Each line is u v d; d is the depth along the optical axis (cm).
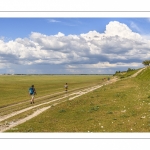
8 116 2770
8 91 6750
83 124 2044
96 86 7512
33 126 2103
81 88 7056
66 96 4738
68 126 2020
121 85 5903
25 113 2880
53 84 10362
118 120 2055
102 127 1858
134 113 2256
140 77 8581
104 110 2578
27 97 5072
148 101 2833
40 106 3466
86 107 2897
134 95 3481
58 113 2683
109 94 3959
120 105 2780
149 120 1931
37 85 9625
